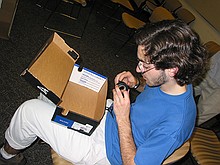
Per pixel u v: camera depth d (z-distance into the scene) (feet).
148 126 3.81
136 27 10.67
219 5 13.24
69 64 4.63
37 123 4.30
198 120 7.38
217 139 6.44
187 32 3.27
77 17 12.10
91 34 11.55
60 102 4.03
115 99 3.73
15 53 8.27
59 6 12.07
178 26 3.29
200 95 7.66
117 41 12.09
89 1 13.03
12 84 7.16
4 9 8.10
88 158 4.31
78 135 4.33
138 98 4.31
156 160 3.46
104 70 9.85
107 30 12.54
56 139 4.28
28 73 3.71
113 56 10.89
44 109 4.37
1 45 8.27
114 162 4.23
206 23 14.02
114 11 14.29
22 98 6.93
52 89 3.91
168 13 10.95
